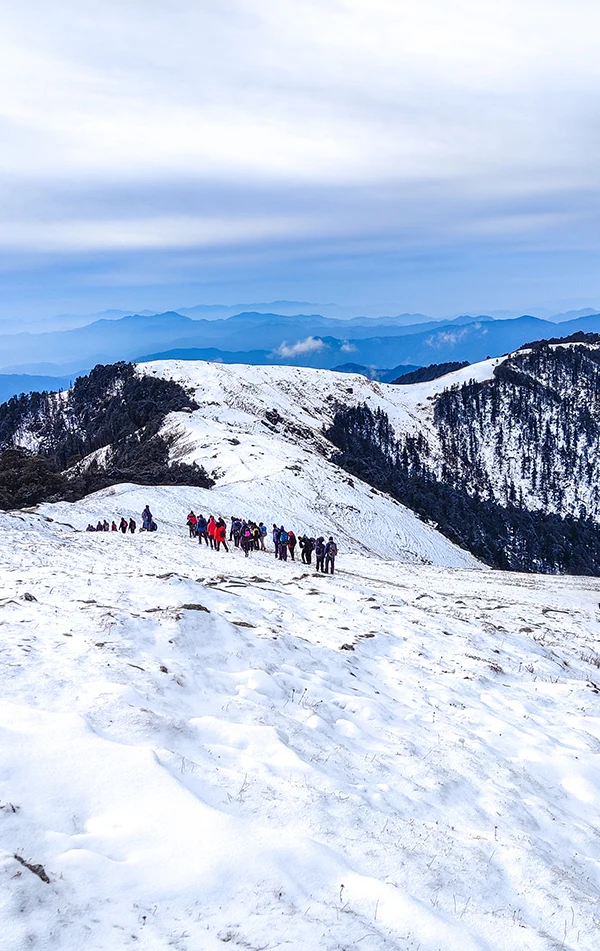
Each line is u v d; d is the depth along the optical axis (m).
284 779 7.28
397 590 26.66
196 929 4.63
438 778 8.69
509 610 25.34
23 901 4.43
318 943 4.73
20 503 62.09
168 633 11.40
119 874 5.00
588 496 183.12
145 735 7.27
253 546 37.41
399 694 12.39
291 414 156.50
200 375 159.00
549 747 11.02
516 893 6.39
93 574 16.58
